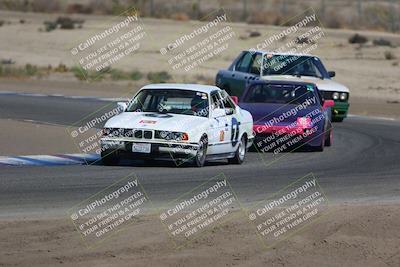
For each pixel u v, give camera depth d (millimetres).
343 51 165875
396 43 188875
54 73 135375
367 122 93688
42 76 131375
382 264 35219
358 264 35125
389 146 74438
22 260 33562
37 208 42000
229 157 60938
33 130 73062
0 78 127438
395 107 110562
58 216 40531
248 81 85688
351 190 50938
